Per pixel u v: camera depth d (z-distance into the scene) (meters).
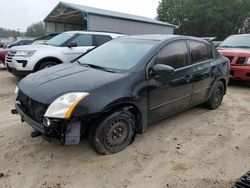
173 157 3.56
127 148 3.72
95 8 21.28
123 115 3.46
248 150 3.83
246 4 44.06
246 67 7.52
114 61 4.01
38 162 3.33
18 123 4.54
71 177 3.06
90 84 3.27
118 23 19.17
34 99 3.19
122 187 2.92
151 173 3.19
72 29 25.22
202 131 4.45
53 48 7.54
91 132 3.32
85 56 4.58
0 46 17.77
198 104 5.18
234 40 9.01
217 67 5.25
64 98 3.05
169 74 3.75
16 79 8.52
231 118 5.13
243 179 2.80
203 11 43.34
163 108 4.07
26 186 2.89
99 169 3.22
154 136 4.16
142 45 4.16
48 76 3.67
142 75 3.65
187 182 3.04
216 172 3.24
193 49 4.69
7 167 3.21
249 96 7.02
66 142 3.07
